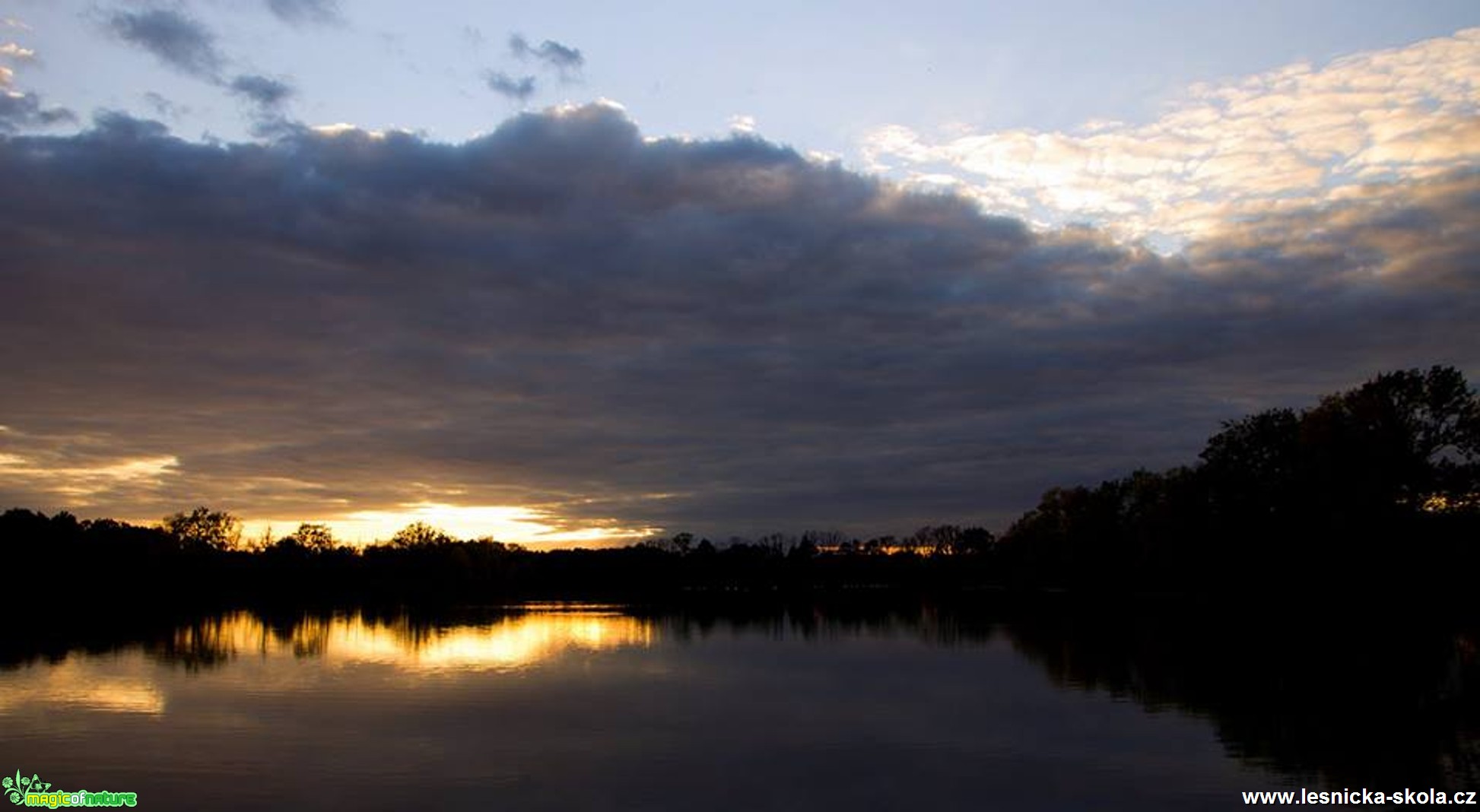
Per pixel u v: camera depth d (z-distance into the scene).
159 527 188.75
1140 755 34.34
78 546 150.50
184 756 34.06
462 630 100.44
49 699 46.78
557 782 30.78
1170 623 97.44
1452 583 80.56
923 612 134.38
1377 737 37.16
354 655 70.12
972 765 33.09
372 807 28.09
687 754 34.59
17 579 140.38
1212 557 100.75
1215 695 47.78
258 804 28.33
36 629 97.00
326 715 42.50
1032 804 28.48
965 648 75.06
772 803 28.59
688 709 44.66
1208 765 32.88
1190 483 108.06
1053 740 37.00
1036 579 199.38
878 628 100.62
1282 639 77.06
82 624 104.81
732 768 32.62
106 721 40.69
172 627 101.31
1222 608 113.12
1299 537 85.81
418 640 84.69
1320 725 39.75
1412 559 79.62
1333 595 87.31
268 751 34.78
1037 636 84.88
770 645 78.69
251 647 76.44
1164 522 113.50
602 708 44.78
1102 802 28.59
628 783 30.67
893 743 36.59
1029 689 50.78
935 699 47.31
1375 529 79.94
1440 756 34.00
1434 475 78.38
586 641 84.25
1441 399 78.44
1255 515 90.62
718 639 86.56
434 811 27.69
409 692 49.81
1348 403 81.62
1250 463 92.69
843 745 36.16
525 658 67.81
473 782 30.70
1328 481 81.00
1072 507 169.62
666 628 103.38
